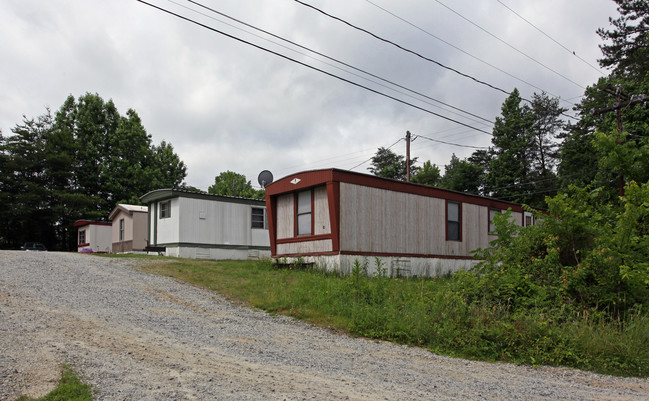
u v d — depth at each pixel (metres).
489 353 7.11
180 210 19.89
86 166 38.75
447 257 17.11
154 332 6.82
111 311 8.03
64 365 4.79
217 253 20.78
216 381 4.73
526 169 38.75
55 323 6.80
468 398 4.77
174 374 4.87
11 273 11.11
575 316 8.27
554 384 5.72
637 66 28.98
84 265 13.69
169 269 13.74
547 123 41.12
